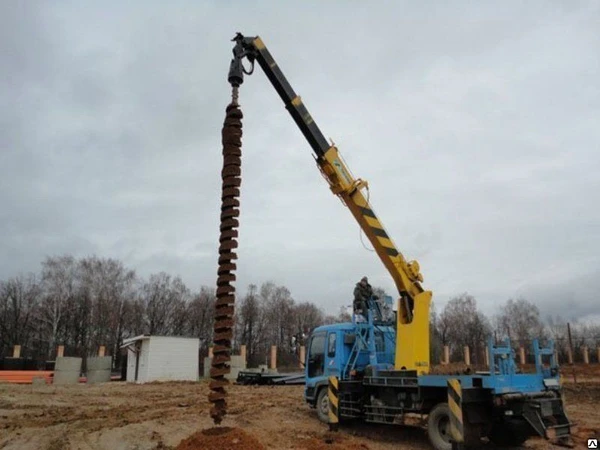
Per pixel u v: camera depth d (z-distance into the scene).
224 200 7.02
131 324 59.03
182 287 65.31
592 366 42.41
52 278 53.69
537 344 10.60
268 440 10.70
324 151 12.12
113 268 57.91
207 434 6.70
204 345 61.81
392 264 12.11
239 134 7.45
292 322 68.94
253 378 30.16
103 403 17.86
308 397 14.34
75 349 52.62
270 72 11.54
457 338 63.69
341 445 10.11
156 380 30.81
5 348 52.25
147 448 9.85
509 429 10.73
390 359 13.33
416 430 12.45
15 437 11.18
